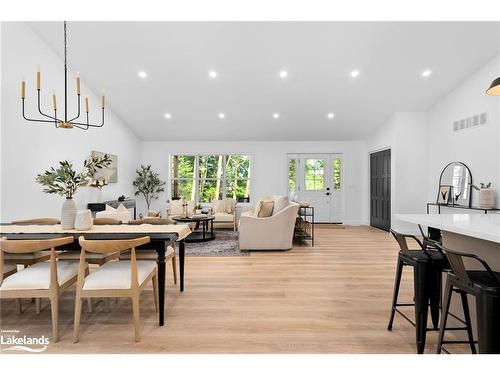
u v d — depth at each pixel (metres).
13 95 3.76
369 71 4.88
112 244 1.97
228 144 7.95
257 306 2.61
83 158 5.27
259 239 4.70
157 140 7.89
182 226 2.88
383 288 3.06
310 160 8.01
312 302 2.70
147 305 2.63
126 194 7.04
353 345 1.99
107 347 1.96
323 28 3.96
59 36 4.18
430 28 3.92
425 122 6.26
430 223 1.89
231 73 4.98
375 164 7.32
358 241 5.55
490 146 4.55
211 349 1.94
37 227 2.77
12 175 3.76
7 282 2.02
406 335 2.12
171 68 4.86
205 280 3.31
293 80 5.17
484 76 4.66
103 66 4.82
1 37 3.57
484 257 1.84
